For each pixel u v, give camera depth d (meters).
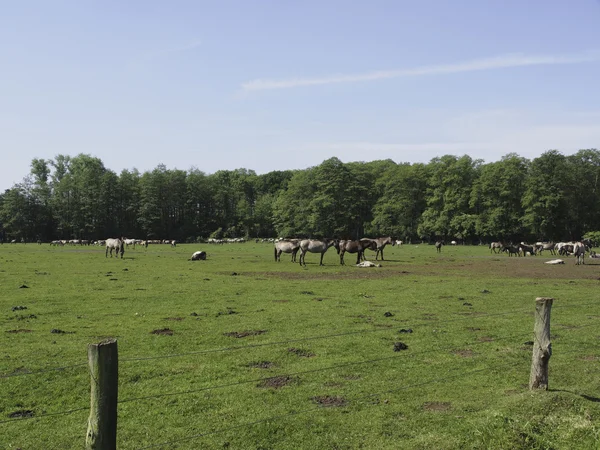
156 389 9.95
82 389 9.97
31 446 7.52
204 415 8.68
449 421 8.34
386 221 118.81
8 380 10.34
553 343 13.63
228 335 14.51
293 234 125.62
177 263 44.16
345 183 121.50
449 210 111.50
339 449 7.45
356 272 35.81
